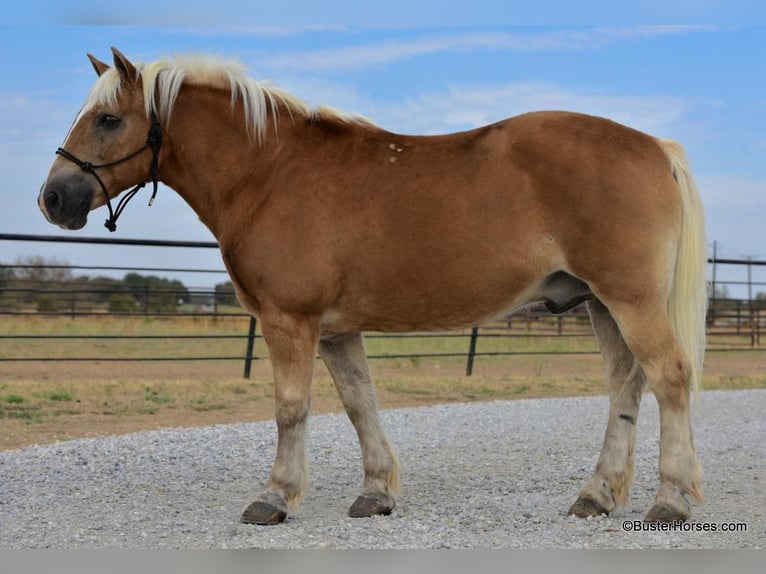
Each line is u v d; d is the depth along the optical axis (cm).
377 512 489
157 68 493
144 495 557
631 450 483
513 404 1013
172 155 500
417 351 1853
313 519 488
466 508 511
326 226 457
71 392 1079
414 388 1192
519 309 485
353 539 438
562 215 437
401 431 816
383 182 459
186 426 865
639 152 445
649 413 941
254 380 1223
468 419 891
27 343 1900
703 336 449
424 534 448
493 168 447
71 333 1958
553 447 740
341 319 472
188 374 1366
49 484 584
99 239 930
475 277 450
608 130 451
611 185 433
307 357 464
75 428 845
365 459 502
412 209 452
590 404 1020
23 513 505
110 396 1061
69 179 480
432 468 649
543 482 594
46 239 899
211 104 493
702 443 740
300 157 473
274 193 469
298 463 474
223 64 499
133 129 490
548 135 446
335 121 485
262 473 629
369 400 502
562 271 452
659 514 449
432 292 456
